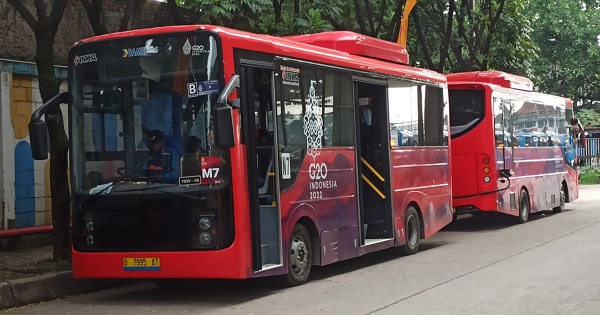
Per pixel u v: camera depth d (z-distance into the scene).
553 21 44.53
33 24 12.24
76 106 10.70
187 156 10.12
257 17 17.66
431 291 10.41
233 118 10.09
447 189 16.56
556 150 23.73
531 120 21.69
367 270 12.95
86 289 11.72
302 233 11.54
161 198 10.16
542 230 18.44
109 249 10.40
